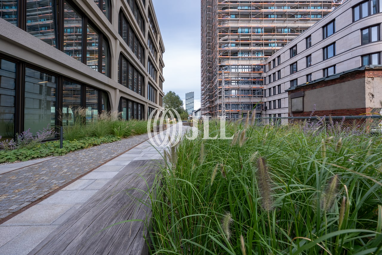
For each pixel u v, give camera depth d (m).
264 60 34.97
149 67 26.50
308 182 1.13
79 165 4.00
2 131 5.78
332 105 8.85
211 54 48.09
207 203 1.07
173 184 1.13
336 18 18.73
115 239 0.91
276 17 35.03
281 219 0.87
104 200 1.26
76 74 8.77
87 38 10.00
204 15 52.47
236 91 34.72
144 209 1.19
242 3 34.28
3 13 5.74
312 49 22.31
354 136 1.81
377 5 15.31
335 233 0.49
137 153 5.38
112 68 12.62
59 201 2.26
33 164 4.10
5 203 2.21
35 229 1.69
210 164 1.35
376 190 0.89
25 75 6.46
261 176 0.62
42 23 7.05
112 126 9.64
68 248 0.85
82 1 8.99
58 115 7.97
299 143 1.61
